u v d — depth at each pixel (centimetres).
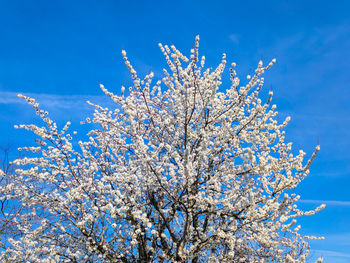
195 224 794
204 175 800
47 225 738
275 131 793
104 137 905
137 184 683
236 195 663
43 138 708
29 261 692
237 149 806
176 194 771
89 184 712
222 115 805
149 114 833
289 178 693
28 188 739
